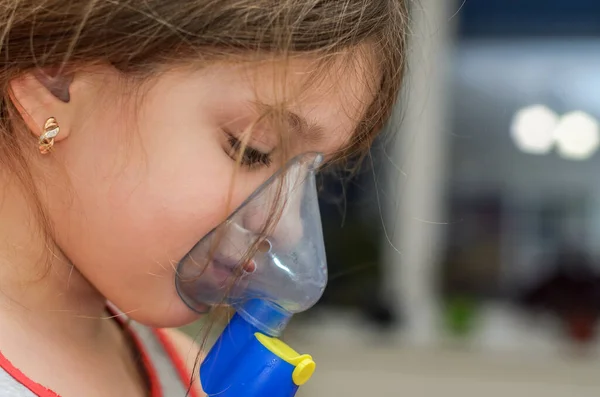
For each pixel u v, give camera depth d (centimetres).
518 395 165
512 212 179
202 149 45
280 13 42
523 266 180
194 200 45
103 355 56
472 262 180
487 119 178
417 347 170
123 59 43
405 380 167
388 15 50
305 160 48
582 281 175
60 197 47
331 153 50
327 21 44
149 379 61
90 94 45
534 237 179
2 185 47
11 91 45
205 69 43
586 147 176
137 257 47
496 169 179
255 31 42
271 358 50
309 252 50
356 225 176
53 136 45
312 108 46
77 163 46
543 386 165
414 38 72
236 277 49
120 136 45
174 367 64
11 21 43
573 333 171
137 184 45
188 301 50
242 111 44
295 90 44
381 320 174
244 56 43
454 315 173
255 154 46
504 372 166
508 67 177
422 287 179
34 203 47
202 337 60
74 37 42
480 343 171
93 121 45
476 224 180
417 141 172
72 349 52
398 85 53
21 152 47
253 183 46
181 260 47
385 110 53
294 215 49
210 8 41
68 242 48
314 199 50
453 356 169
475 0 177
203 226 46
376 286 179
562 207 178
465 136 151
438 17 168
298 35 43
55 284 50
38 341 49
